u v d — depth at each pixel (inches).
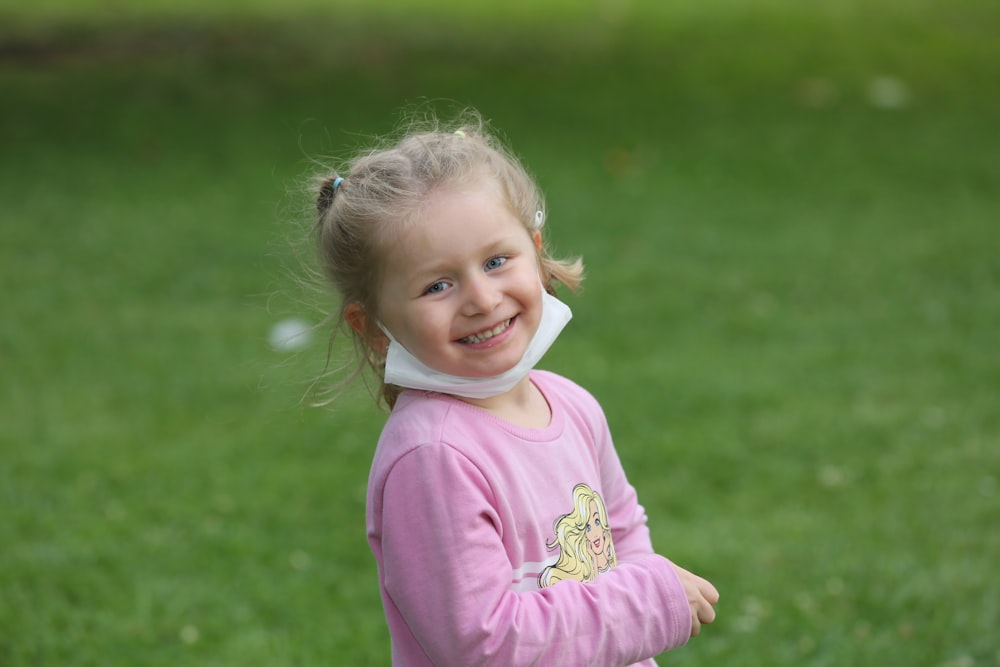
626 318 380.8
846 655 203.3
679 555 238.8
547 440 113.7
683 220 483.5
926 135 603.8
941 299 397.4
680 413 310.8
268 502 265.3
